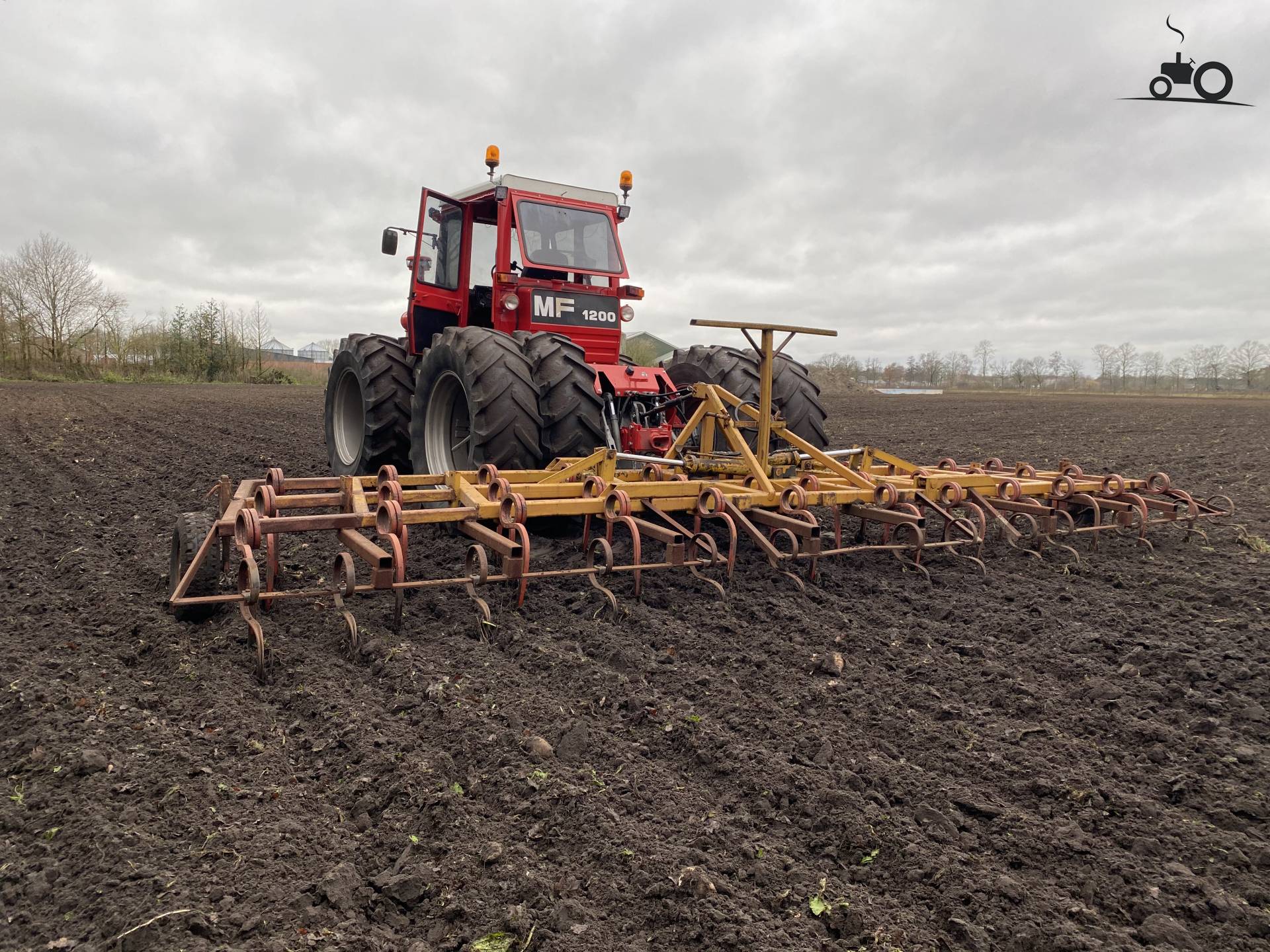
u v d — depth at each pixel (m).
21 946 1.78
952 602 4.10
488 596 4.05
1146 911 1.96
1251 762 2.61
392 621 3.71
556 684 3.15
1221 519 6.18
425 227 7.01
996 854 2.19
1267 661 3.39
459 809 2.32
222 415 15.90
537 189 6.12
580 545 5.00
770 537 5.33
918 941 1.88
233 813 2.29
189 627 3.60
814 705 3.02
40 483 7.41
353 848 2.17
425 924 1.92
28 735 2.61
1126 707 3.00
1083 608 4.03
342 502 4.14
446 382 5.77
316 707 2.89
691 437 5.97
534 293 6.05
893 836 2.23
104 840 2.11
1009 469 5.75
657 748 2.71
